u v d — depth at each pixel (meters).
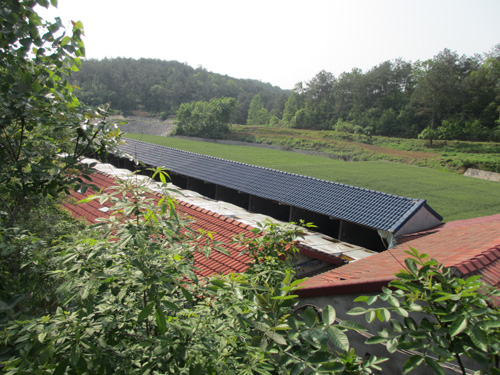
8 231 4.05
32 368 2.33
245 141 87.12
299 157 65.62
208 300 3.40
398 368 4.90
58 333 2.48
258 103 125.56
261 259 5.56
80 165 4.04
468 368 4.34
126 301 3.08
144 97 137.62
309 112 108.44
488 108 75.25
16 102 3.83
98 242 2.76
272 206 21.25
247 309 2.96
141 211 2.94
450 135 73.88
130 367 2.72
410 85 99.31
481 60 91.56
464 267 5.07
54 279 4.12
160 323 2.39
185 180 26.89
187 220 3.45
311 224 5.84
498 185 43.94
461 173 55.59
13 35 3.87
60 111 4.16
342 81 106.94
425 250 7.79
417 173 50.72
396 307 2.66
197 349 2.57
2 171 3.90
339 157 71.81
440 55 81.81
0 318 3.43
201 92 151.75
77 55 4.31
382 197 15.66
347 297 5.37
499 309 2.76
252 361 2.74
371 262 7.62
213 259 9.16
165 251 2.99
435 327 2.62
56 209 9.22
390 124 88.25
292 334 2.58
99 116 4.17
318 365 2.49
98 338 2.64
